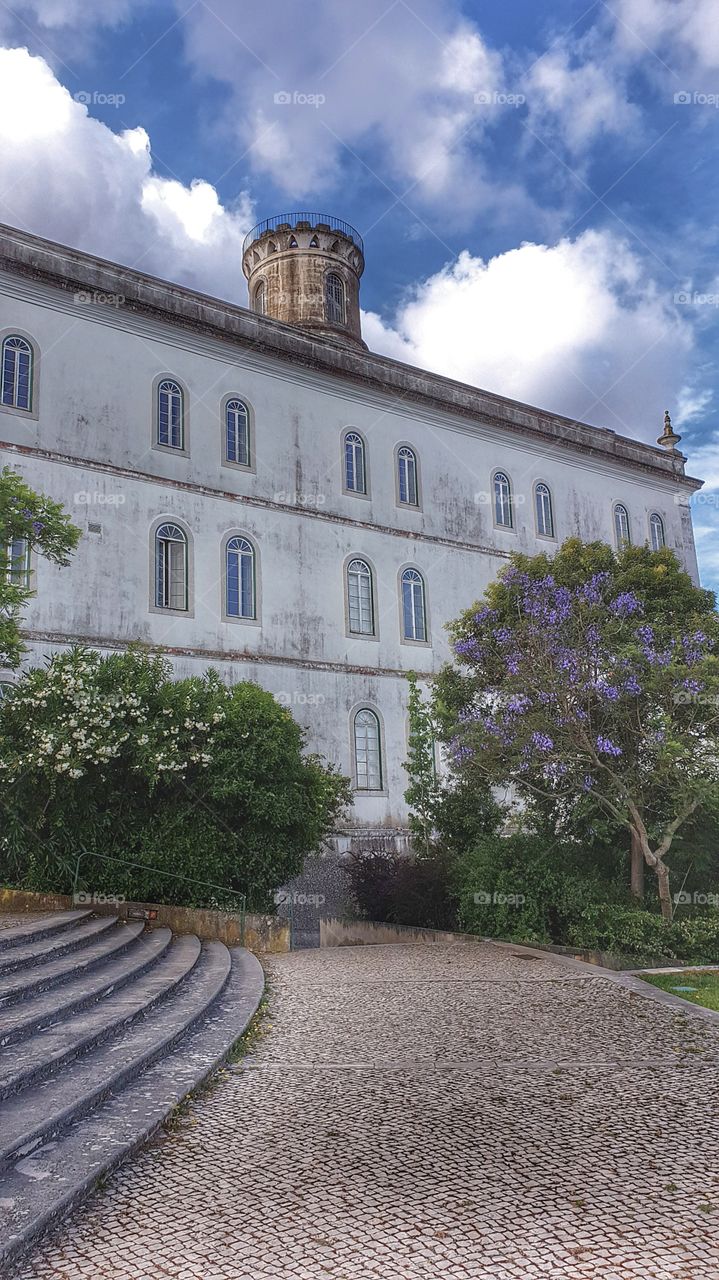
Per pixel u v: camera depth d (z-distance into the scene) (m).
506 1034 7.13
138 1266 3.43
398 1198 4.00
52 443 19.69
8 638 13.20
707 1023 7.51
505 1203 3.95
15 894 12.32
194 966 9.51
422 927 14.34
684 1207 3.91
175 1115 5.14
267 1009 8.15
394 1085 5.73
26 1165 4.20
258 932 11.98
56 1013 6.43
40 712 13.22
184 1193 4.07
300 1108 5.27
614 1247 3.55
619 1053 6.54
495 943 12.41
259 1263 3.44
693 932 11.66
